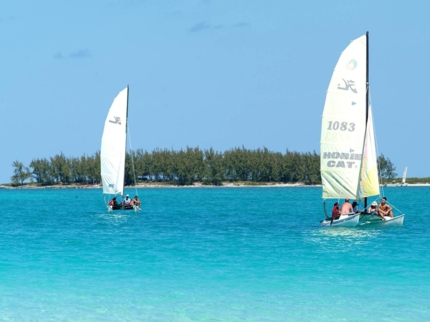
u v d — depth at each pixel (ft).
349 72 261.03
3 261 189.88
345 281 155.84
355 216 261.65
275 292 144.25
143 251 209.97
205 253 203.72
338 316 124.26
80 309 130.21
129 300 137.49
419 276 161.58
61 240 245.45
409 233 253.24
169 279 159.53
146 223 330.75
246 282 155.33
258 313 126.62
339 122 262.47
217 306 131.95
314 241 231.71
